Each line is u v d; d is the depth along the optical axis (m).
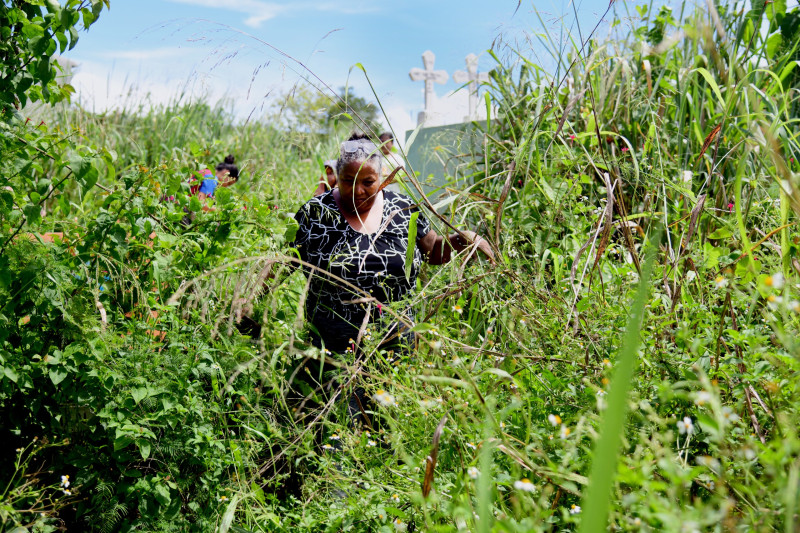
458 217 3.70
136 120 10.11
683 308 2.27
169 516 2.54
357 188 3.23
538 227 3.30
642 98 3.99
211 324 2.92
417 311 3.07
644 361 2.00
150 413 2.59
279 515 2.57
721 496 1.46
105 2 2.83
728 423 1.60
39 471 2.46
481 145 4.39
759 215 2.83
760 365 1.84
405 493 2.15
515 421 2.06
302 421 3.00
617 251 3.01
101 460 2.59
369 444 2.50
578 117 3.96
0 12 2.72
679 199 3.19
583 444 1.93
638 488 1.63
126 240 2.83
